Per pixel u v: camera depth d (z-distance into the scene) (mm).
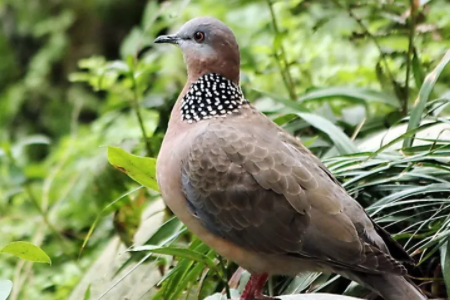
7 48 22734
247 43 15555
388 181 9227
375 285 7871
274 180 8133
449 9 12773
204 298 9117
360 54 13586
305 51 13391
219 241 8438
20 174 12695
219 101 8836
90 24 22188
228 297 8617
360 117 11531
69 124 20578
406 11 11133
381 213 9469
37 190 14914
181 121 8805
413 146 9492
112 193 12438
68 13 21953
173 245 9305
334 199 8070
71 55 21938
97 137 14742
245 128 8500
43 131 20891
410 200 8922
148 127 13672
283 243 8086
